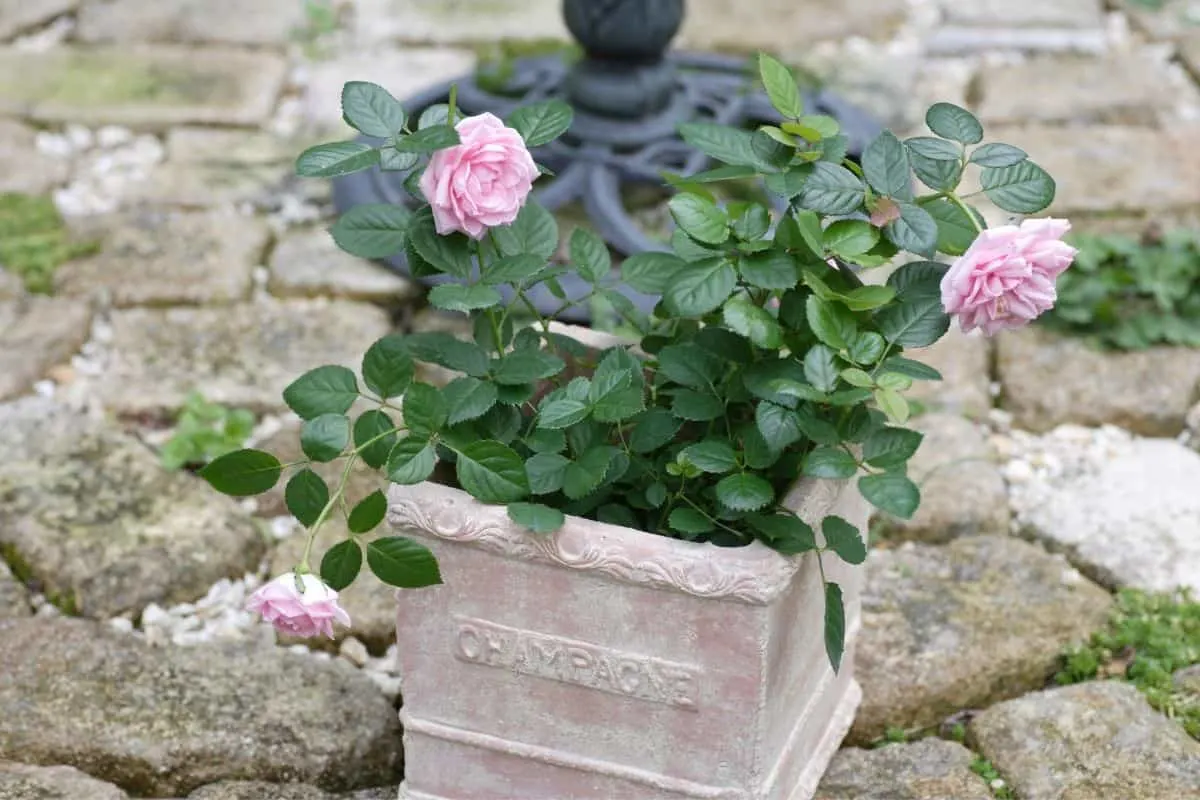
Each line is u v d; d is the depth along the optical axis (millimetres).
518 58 3090
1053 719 2162
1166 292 2572
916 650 2219
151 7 3350
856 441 1985
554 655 2014
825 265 2006
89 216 2723
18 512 2320
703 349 2031
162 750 2129
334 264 2656
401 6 3393
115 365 2523
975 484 2381
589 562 1972
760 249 1985
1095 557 2318
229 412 2471
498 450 1973
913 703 2189
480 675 2039
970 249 1925
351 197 2744
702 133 2006
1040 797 2109
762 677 1979
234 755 2133
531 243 2047
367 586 2271
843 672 2154
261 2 3395
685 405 2014
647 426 2035
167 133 2926
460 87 2934
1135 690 2188
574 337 2125
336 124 2967
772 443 1962
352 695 2182
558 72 2980
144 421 2467
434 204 1947
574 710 2029
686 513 1996
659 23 2717
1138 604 2262
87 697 2166
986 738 2156
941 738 2186
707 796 2023
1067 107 3025
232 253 2670
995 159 1975
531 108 2014
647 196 2781
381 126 1982
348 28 3314
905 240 1965
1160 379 2504
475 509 1987
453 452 2047
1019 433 2475
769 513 1996
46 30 3289
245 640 2238
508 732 2053
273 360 2533
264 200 2766
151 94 3012
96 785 2104
